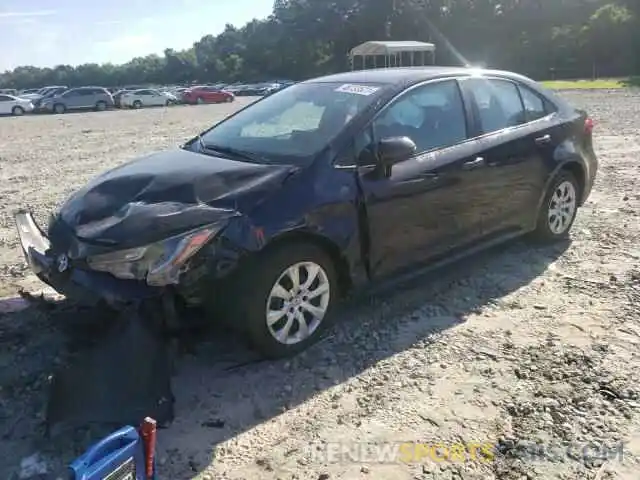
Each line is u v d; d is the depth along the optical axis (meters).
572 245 6.09
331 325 4.27
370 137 4.31
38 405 3.38
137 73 104.75
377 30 90.75
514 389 3.58
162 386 3.28
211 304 3.60
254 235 3.59
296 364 3.90
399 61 60.31
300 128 4.45
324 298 4.07
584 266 5.51
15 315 4.36
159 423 3.21
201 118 26.70
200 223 3.45
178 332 3.61
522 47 71.56
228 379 3.73
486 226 5.17
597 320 4.43
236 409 3.44
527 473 2.90
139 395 3.21
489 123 5.22
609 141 12.81
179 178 3.89
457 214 4.84
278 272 3.74
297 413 3.41
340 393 3.59
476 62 78.88
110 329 3.37
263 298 3.70
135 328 3.29
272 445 3.15
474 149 4.95
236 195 3.71
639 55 60.25
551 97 6.02
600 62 62.88
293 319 3.94
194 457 3.05
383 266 4.37
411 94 4.69
